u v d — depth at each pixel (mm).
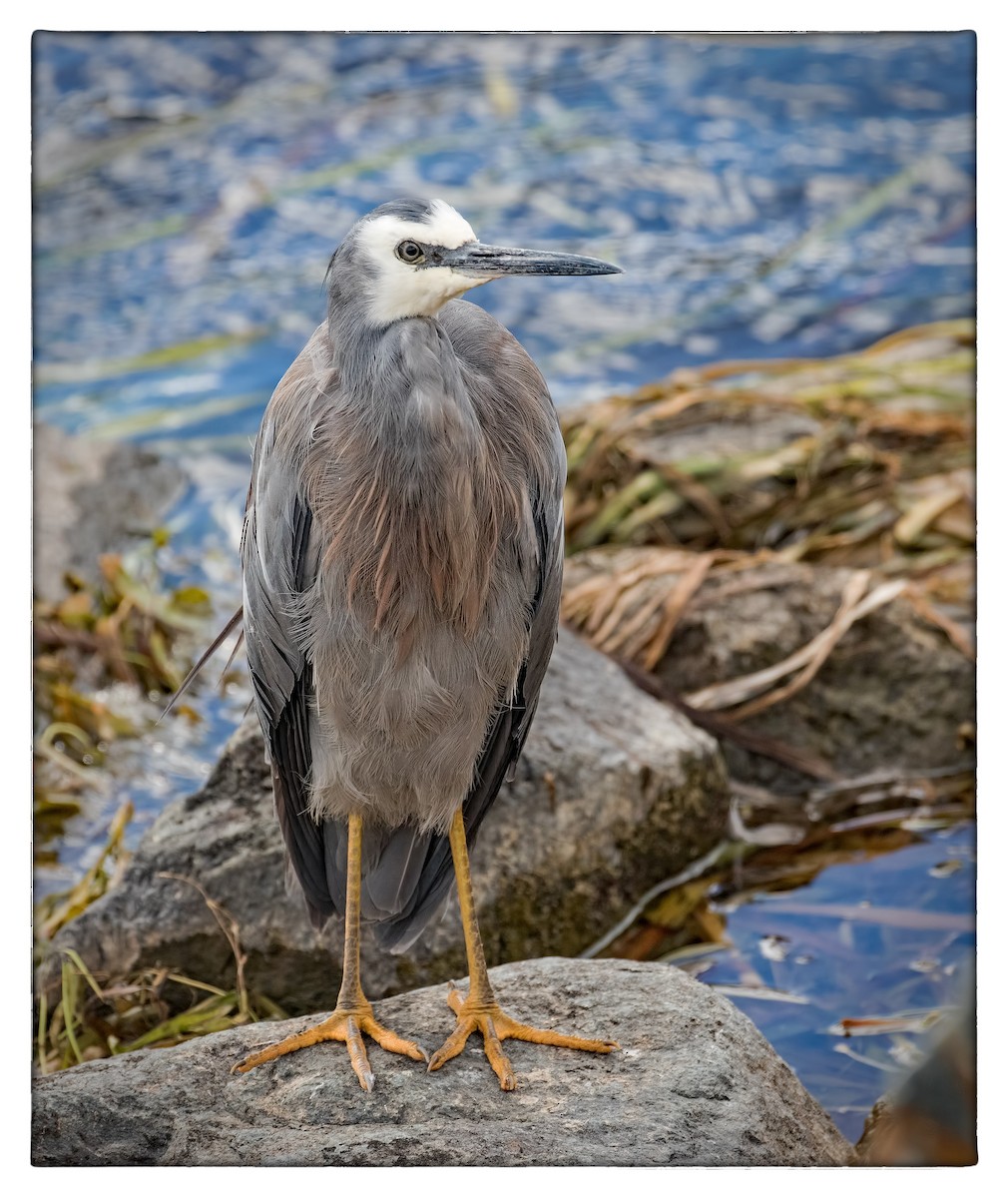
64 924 6672
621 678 7918
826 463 9883
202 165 13594
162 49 14102
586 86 14516
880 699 8414
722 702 8320
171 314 12203
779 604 8641
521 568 5164
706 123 13992
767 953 6832
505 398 5074
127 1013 6402
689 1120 4879
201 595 9484
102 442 10844
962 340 11398
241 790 6684
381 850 5684
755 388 10844
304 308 12250
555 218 12875
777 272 12398
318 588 5051
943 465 10031
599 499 9883
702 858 7547
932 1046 6109
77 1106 5055
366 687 5098
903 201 13094
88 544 9992
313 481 4953
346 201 13148
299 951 6383
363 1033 5266
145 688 8977
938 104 13992
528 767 6859
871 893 7258
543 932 6734
